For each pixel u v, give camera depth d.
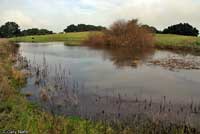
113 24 73.75
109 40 73.75
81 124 12.70
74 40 97.75
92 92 19.38
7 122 11.97
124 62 36.94
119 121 13.39
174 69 30.91
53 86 20.73
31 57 43.78
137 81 23.91
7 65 27.69
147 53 50.78
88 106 15.85
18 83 21.00
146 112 14.97
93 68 31.50
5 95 15.55
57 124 12.30
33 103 15.88
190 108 15.97
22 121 12.29
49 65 33.69
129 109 15.48
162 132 12.13
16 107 14.04
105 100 17.25
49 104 16.00
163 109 15.59
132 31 70.69
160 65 34.00
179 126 12.90
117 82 23.28
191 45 62.34
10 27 139.00
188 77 26.00
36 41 100.88
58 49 61.75
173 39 73.50
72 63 36.22
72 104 16.11
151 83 23.00
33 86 20.61
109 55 46.88
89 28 148.62
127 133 11.84
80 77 25.44
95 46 71.31
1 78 19.52
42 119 12.71
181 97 18.66
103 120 13.46
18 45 77.06
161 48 64.88
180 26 101.31
